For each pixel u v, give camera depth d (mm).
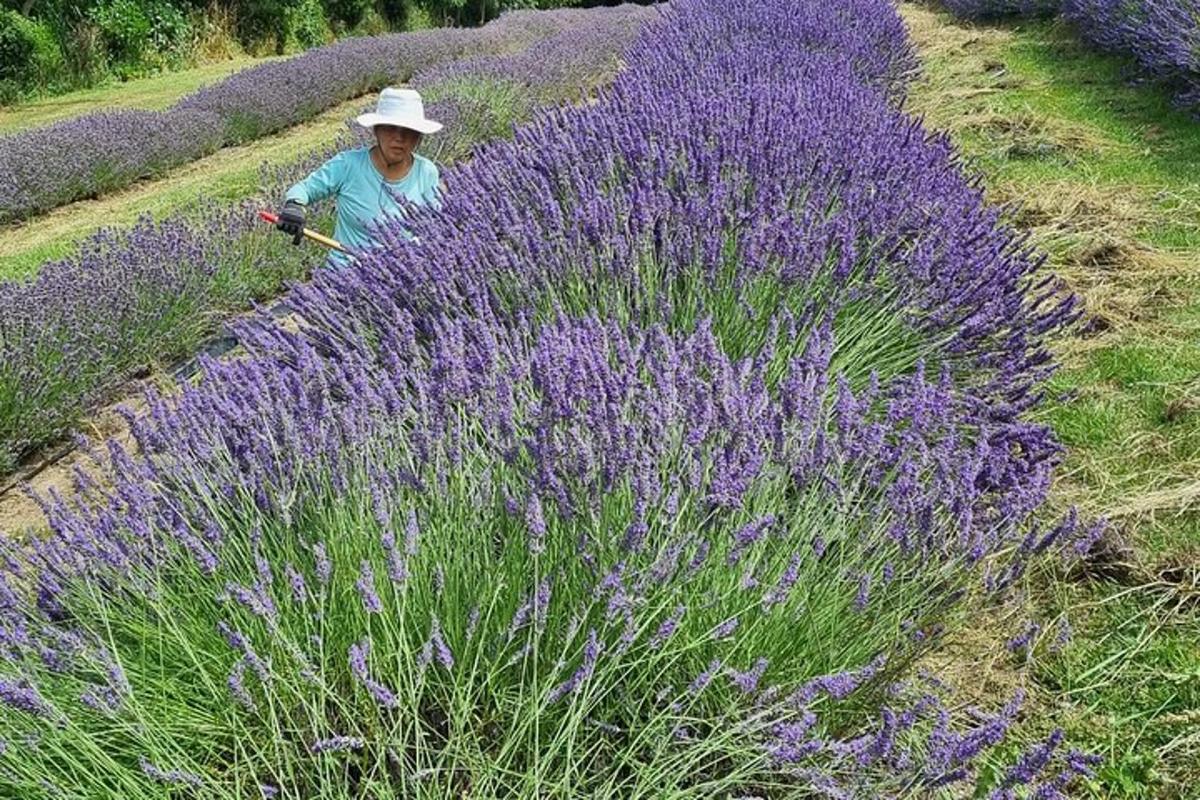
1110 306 4242
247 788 1705
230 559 1968
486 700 1756
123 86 16297
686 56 7855
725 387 2139
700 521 1888
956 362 2971
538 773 1544
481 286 3039
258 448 2141
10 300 4852
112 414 4910
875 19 10305
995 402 2895
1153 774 1987
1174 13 7594
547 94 11078
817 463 2043
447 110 9016
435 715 1811
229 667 1791
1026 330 3139
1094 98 8117
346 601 1856
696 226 3197
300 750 1741
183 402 2381
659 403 2053
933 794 1762
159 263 5629
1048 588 2539
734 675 1621
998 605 2227
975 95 8883
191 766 1640
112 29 16750
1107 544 2633
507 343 2580
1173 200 5551
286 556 1970
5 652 1715
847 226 3166
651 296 2951
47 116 13578
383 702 1620
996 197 5918
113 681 1643
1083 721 2121
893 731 1518
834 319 2920
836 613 1875
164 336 5402
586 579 1839
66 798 1551
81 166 9180
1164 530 2723
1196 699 2152
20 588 2020
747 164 3822
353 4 23781
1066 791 1978
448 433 2111
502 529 1999
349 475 2072
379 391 2324
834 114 5000
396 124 4105
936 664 2271
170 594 1918
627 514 1938
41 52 15062
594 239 3195
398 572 1638
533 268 3074
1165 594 2467
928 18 15508
